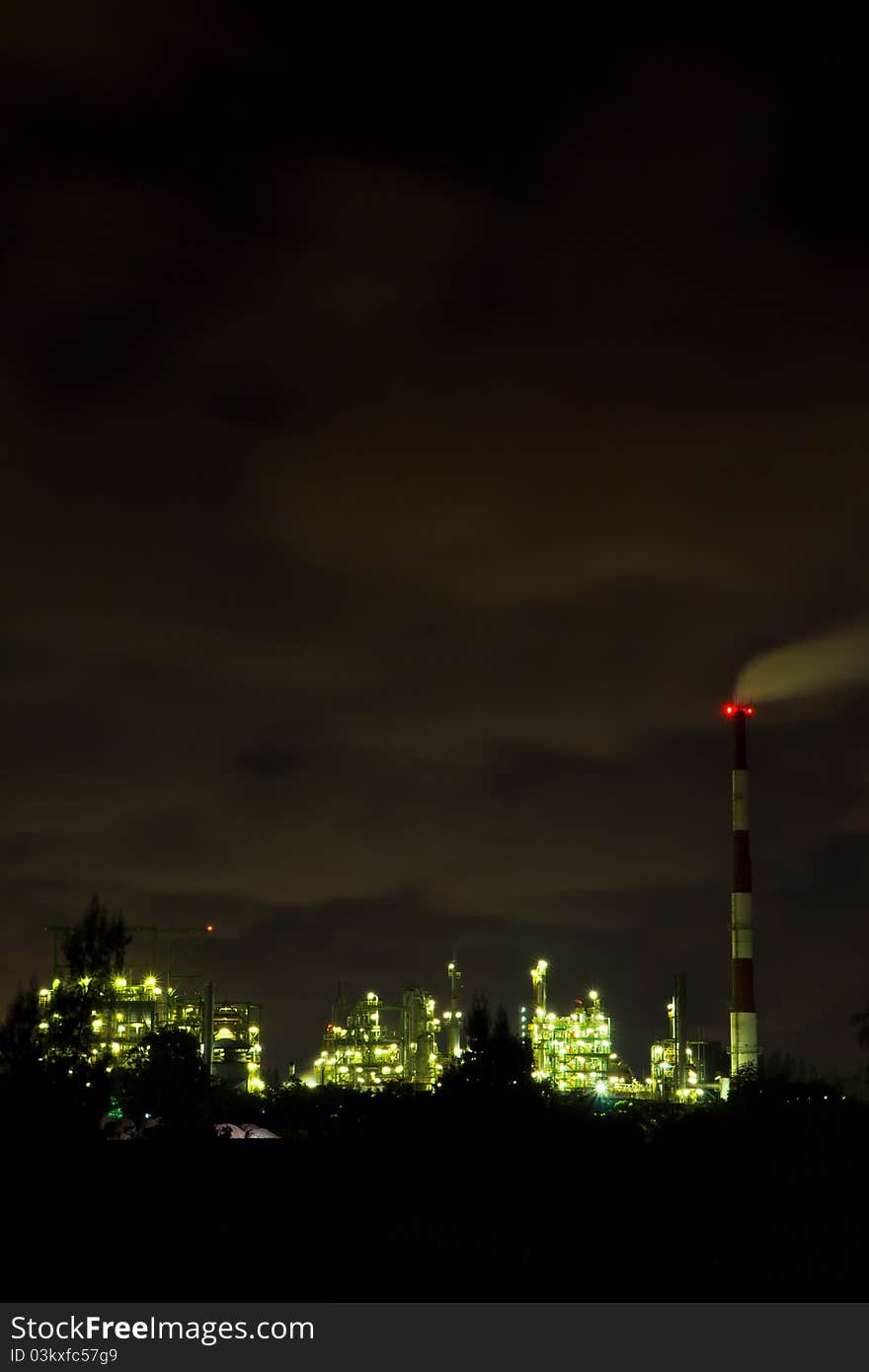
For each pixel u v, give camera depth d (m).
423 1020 188.12
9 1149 52.22
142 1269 46.62
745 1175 65.06
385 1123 66.44
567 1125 69.12
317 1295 44.16
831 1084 94.31
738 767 168.62
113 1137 71.00
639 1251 51.72
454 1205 61.50
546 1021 181.50
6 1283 44.69
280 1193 59.50
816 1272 48.62
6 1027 55.66
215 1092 96.00
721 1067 176.88
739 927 164.00
